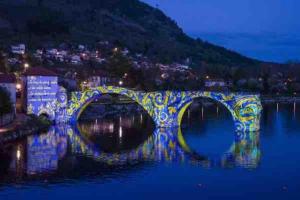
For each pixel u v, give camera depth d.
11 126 154.25
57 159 119.44
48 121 182.88
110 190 92.25
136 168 109.62
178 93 177.75
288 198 85.50
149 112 180.88
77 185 95.62
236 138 153.12
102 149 134.25
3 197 88.00
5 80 167.88
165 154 126.50
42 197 88.12
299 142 143.38
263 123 197.62
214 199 85.69
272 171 104.81
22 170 107.56
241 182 96.38
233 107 166.88
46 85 185.38
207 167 109.81
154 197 87.44
